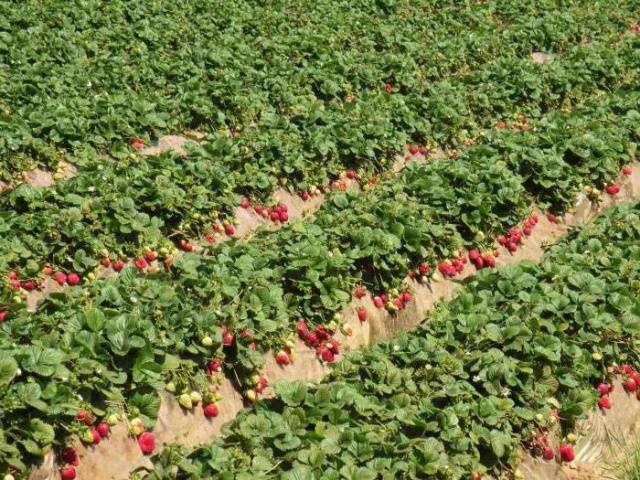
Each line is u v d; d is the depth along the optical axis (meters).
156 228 3.54
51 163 3.90
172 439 2.88
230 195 3.85
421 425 2.86
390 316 3.56
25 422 2.59
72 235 3.37
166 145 4.30
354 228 3.61
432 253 3.71
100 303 2.97
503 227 4.06
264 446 2.75
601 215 4.23
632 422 3.33
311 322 3.31
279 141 4.14
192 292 3.16
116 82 4.61
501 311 3.39
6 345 2.69
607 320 3.37
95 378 2.74
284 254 3.38
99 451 2.72
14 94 4.25
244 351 3.08
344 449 2.76
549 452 3.04
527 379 3.09
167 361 2.89
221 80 4.77
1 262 3.16
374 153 4.41
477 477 2.84
